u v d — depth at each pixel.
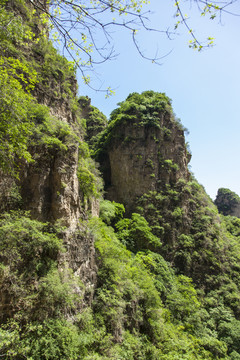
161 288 27.31
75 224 16.09
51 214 14.39
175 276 33.94
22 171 13.67
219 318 30.08
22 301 10.89
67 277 13.39
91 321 14.14
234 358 24.19
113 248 20.22
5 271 10.75
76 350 11.08
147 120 44.78
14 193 12.75
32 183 14.03
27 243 11.91
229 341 26.50
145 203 40.19
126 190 42.94
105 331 14.49
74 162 16.42
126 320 17.14
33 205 13.68
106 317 15.41
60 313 11.89
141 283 21.88
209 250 39.59
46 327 11.02
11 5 16.28
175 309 27.03
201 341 23.69
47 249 13.01
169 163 43.91
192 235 40.59
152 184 41.78
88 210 20.64
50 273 12.20
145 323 19.62
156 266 30.67
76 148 16.98
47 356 9.90
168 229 38.09
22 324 10.59
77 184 16.89
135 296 19.38
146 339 18.05
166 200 40.69
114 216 35.38
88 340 12.37
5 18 6.38
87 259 16.50
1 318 10.33
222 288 35.34
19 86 7.70
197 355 20.70
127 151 44.06
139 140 44.22
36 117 15.27
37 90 17.81
